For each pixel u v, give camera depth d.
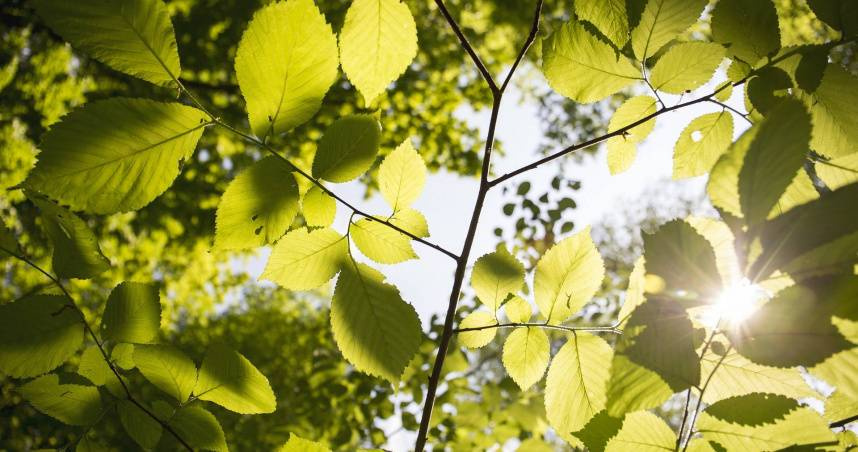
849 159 0.46
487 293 0.59
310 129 2.77
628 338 0.39
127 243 2.85
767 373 0.43
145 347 0.52
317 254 0.52
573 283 0.56
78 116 0.44
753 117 0.51
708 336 0.39
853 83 0.46
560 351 0.53
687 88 0.52
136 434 0.53
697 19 0.49
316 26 0.45
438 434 1.68
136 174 0.45
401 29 0.50
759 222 0.36
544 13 3.09
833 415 0.47
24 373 0.49
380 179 0.54
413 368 1.65
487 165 0.54
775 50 0.48
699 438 0.42
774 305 0.37
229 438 1.72
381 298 0.52
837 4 0.45
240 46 0.45
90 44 0.43
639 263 0.49
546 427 1.66
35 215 2.15
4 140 2.19
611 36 0.51
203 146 2.95
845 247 0.36
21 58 2.47
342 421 1.80
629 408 0.41
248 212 0.49
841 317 0.36
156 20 0.44
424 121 2.89
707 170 0.53
